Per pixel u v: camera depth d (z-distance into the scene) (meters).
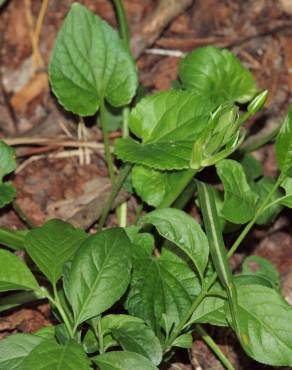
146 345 0.51
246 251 0.63
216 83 0.63
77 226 0.60
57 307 0.52
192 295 0.55
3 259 0.52
